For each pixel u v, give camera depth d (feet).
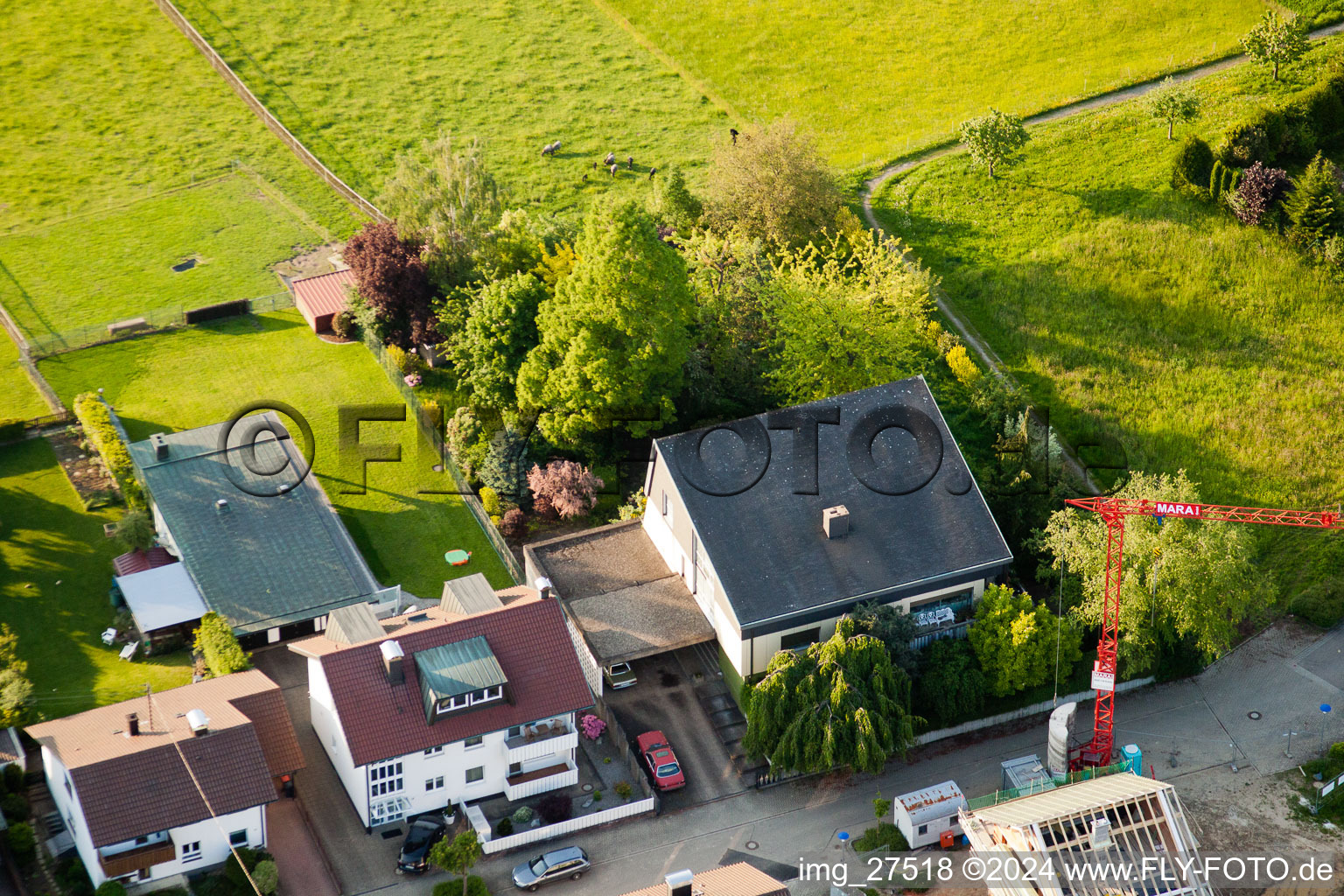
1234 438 309.22
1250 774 243.60
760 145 348.18
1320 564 283.38
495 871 220.02
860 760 229.66
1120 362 327.88
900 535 251.80
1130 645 249.55
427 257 325.42
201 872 212.23
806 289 305.12
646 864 223.10
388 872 217.97
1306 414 313.53
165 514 269.85
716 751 242.37
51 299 351.87
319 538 271.28
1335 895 221.46
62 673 245.04
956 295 349.00
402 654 224.74
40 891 207.82
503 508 287.28
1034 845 207.00
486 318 297.74
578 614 253.65
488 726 224.33
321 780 231.91
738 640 241.55
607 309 281.74
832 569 246.68
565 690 230.07
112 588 261.65
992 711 249.96
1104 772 234.58
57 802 219.61
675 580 261.44
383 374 321.52
